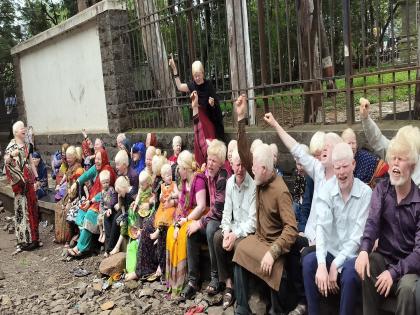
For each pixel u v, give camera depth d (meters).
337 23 6.07
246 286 3.68
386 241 2.98
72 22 8.72
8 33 15.20
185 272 4.48
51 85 10.36
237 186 4.00
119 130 7.89
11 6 15.39
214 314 3.95
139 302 4.45
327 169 3.54
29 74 11.45
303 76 5.15
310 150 4.04
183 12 6.37
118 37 7.74
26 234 6.61
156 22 6.92
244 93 5.74
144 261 4.94
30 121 11.89
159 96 7.24
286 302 3.59
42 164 8.14
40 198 7.85
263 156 3.58
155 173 5.28
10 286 5.43
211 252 4.17
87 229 5.99
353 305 3.02
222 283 4.25
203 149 5.54
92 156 7.07
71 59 9.24
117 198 5.78
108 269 5.16
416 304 2.67
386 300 2.92
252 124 5.84
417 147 2.84
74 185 6.54
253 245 3.64
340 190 3.19
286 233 3.45
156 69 7.20
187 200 4.64
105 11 7.66
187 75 6.64
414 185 2.90
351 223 3.16
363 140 4.31
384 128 4.21
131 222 5.35
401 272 2.79
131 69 7.87
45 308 4.73
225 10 5.84
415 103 4.59
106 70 7.95
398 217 2.90
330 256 3.23
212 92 5.62
